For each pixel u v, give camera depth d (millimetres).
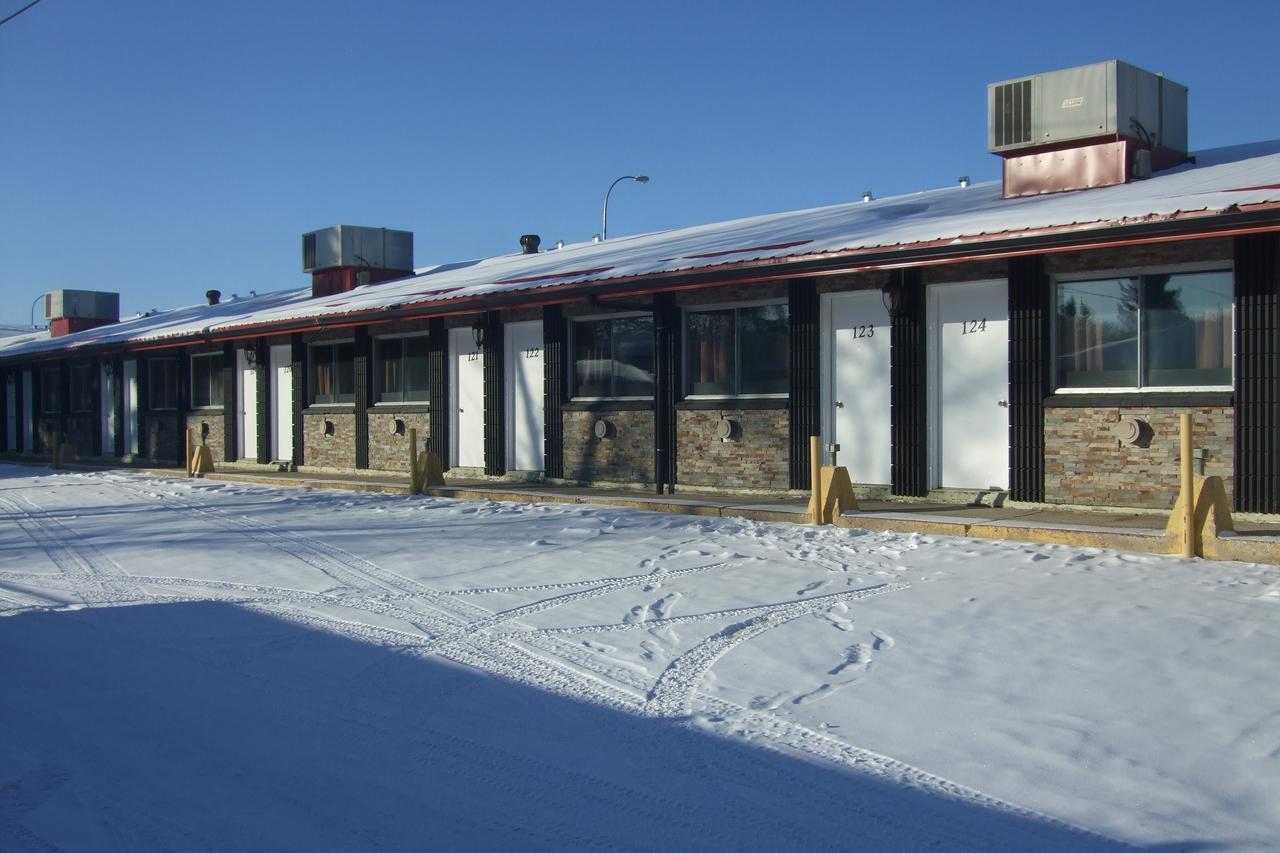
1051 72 14289
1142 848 4297
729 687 6438
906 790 4887
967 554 10016
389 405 20781
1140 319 11789
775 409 14711
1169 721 5625
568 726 5852
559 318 17391
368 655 7375
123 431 28734
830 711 5961
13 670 7273
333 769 5328
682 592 8938
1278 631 7047
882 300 13797
